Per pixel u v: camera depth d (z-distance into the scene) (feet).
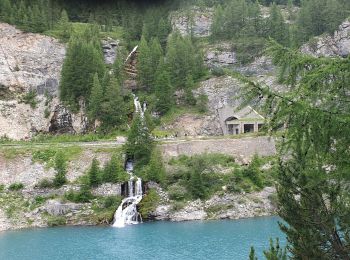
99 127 423.23
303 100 46.24
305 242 65.16
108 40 522.88
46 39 477.77
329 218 65.41
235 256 177.99
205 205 281.54
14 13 470.80
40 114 440.45
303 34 470.39
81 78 440.86
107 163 304.71
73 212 274.98
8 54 455.22
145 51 478.59
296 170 69.15
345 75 46.70
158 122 431.43
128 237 224.12
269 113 47.85
